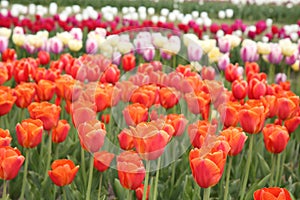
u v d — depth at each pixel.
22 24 10.08
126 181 2.53
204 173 2.40
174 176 4.14
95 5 21.12
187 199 3.47
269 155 4.61
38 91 3.98
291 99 3.82
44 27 10.06
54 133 3.40
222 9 21.62
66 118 4.96
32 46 7.62
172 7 21.52
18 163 2.63
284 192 2.19
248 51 7.38
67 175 2.81
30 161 4.18
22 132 2.99
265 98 3.96
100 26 10.12
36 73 4.67
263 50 7.43
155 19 12.82
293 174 4.44
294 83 8.01
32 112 3.33
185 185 3.54
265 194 2.15
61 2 21.16
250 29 11.41
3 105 3.50
